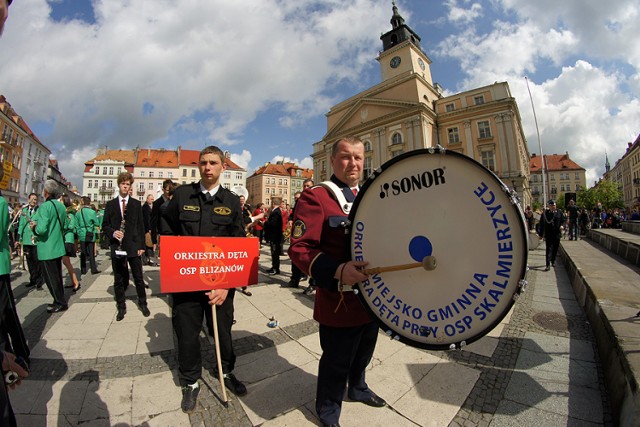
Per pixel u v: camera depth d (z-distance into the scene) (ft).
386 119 112.88
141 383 8.34
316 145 155.94
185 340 7.50
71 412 7.05
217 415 7.07
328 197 6.40
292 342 11.12
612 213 65.72
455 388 8.19
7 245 7.94
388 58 122.93
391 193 4.89
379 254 5.00
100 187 207.92
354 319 6.12
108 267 27.45
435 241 4.43
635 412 5.78
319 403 6.50
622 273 16.83
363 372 7.52
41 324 12.53
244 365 9.43
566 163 268.41
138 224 13.91
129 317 13.53
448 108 114.52
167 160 220.84
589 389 8.09
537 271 24.23
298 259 5.77
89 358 9.64
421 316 4.56
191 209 8.23
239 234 8.89
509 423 6.82
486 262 3.96
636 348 7.27
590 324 12.37
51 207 13.76
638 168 181.98
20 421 6.70
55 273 14.06
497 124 102.94
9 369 3.77
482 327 3.95
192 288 7.53
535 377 8.68
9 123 117.91
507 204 3.73
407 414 7.13
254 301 16.25
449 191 4.28
